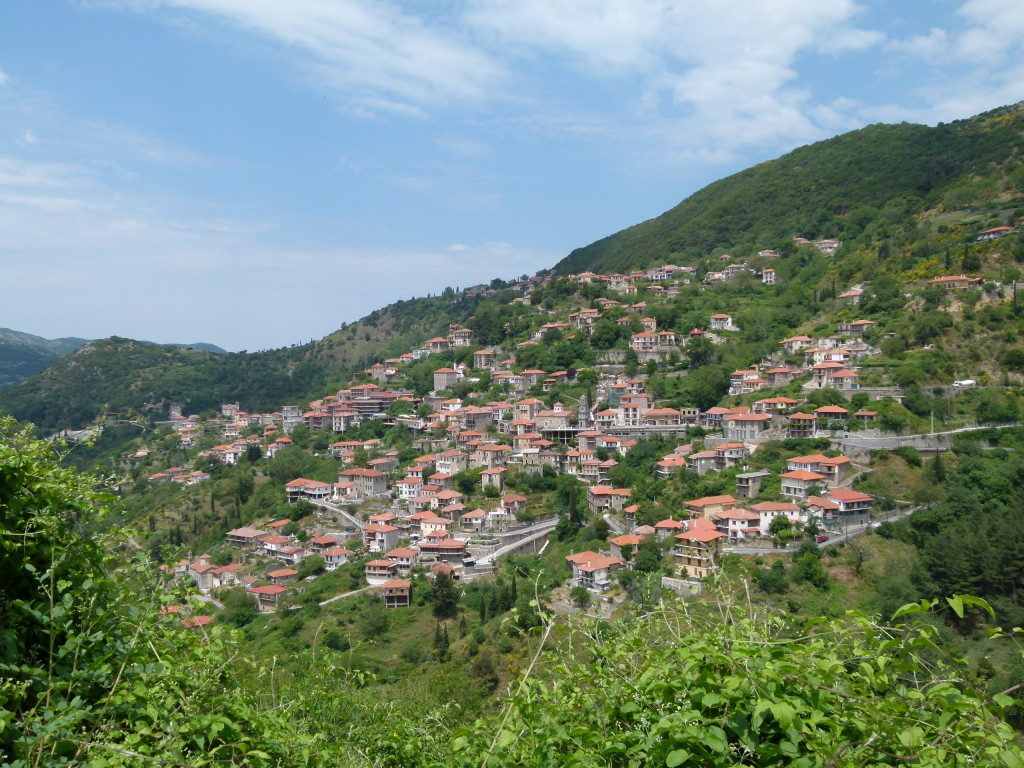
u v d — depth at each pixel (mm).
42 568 7914
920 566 51156
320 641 61812
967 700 5758
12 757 6367
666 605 8828
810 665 6562
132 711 7270
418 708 16672
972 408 81125
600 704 7629
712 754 6039
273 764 8039
